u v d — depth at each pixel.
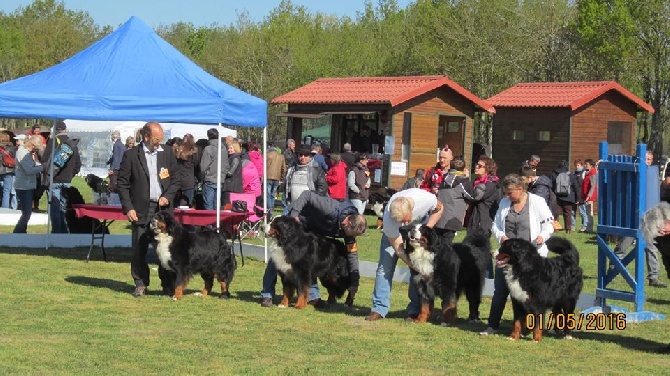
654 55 39.34
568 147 29.55
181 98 13.56
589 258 16.78
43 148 18.48
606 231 10.59
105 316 9.52
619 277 14.41
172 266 10.61
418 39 46.16
